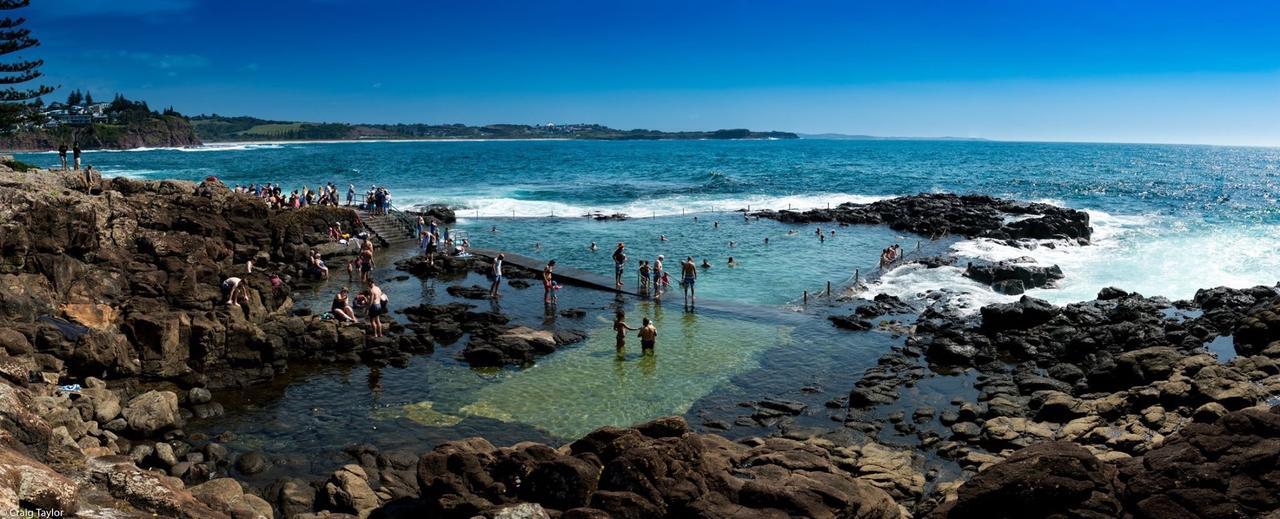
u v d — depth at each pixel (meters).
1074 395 21.30
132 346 21.98
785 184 96.81
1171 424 17.27
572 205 70.50
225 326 23.05
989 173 123.56
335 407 20.62
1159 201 73.12
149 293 25.89
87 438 16.28
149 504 11.17
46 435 11.88
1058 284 35.62
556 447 18.17
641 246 48.03
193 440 18.28
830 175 114.94
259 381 22.44
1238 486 11.93
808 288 35.88
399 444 18.23
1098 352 24.17
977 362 24.39
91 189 36.31
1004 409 20.02
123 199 34.22
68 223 26.11
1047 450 13.21
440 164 146.62
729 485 12.70
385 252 44.78
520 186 92.75
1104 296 30.86
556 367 24.00
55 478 9.73
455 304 31.02
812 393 21.88
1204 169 141.88
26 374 17.09
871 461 17.14
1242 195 79.69
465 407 20.72
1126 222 56.19
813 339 27.16
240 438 18.48
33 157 160.50
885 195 82.06
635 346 26.25
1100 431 17.42
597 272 39.97
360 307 30.30
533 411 20.45
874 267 41.06
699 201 75.06
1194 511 11.76
